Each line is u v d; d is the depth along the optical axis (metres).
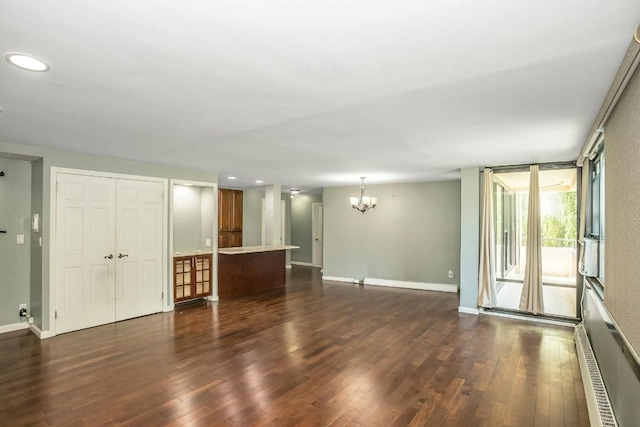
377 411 2.61
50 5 1.33
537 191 4.95
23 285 4.57
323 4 1.31
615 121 2.15
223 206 8.34
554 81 2.07
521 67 1.89
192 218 6.52
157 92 2.26
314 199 10.60
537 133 3.27
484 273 5.30
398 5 1.32
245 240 9.08
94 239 4.65
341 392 2.89
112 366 3.38
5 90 2.22
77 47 1.67
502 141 3.61
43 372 3.25
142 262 5.18
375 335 4.34
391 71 1.94
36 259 4.39
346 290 7.19
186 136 3.45
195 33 1.53
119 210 4.91
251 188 8.91
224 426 2.39
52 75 1.99
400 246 7.61
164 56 1.76
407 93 2.27
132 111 2.65
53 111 2.65
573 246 5.00
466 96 2.32
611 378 2.43
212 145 3.86
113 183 4.83
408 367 3.39
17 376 3.17
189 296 5.90
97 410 2.60
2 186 4.42
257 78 2.03
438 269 7.23
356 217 8.14
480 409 2.65
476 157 4.54
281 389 2.93
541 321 4.93
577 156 4.42
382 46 1.65
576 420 2.52
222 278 6.41
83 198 4.54
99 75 1.99
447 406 2.69
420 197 7.42
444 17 1.41
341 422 2.46
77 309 4.49
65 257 4.39
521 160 4.76
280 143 3.74
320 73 1.96
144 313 5.19
